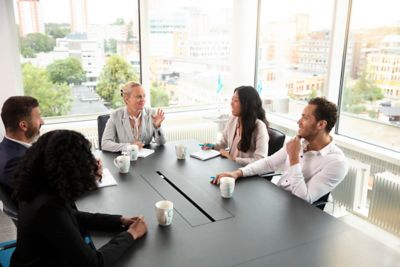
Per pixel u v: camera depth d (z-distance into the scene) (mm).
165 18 4383
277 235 1572
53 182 1222
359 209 3197
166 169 2416
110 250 1368
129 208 1826
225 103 4984
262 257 1405
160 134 3004
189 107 4828
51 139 1246
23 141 2002
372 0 3246
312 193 2084
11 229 3035
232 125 3031
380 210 2949
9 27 3559
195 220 1703
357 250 1461
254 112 2783
